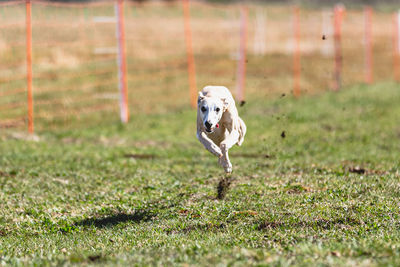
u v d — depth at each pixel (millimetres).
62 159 15406
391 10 62781
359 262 6285
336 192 10672
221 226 8891
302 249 6898
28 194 11867
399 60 38500
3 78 26016
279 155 15703
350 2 67000
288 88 28453
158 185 12375
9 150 16594
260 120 21297
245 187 11516
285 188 11281
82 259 7016
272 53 37156
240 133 9273
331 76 32156
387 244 7121
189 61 25359
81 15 38312
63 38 33281
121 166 14570
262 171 13375
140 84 27688
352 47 42125
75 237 8883
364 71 34438
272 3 63938
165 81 28484
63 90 25344
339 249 6922
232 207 9945
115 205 10938
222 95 8508
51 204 11148
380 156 15227
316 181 11750
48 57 29922
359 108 23797
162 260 6691
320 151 16344
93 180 13078
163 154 16266
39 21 35094
